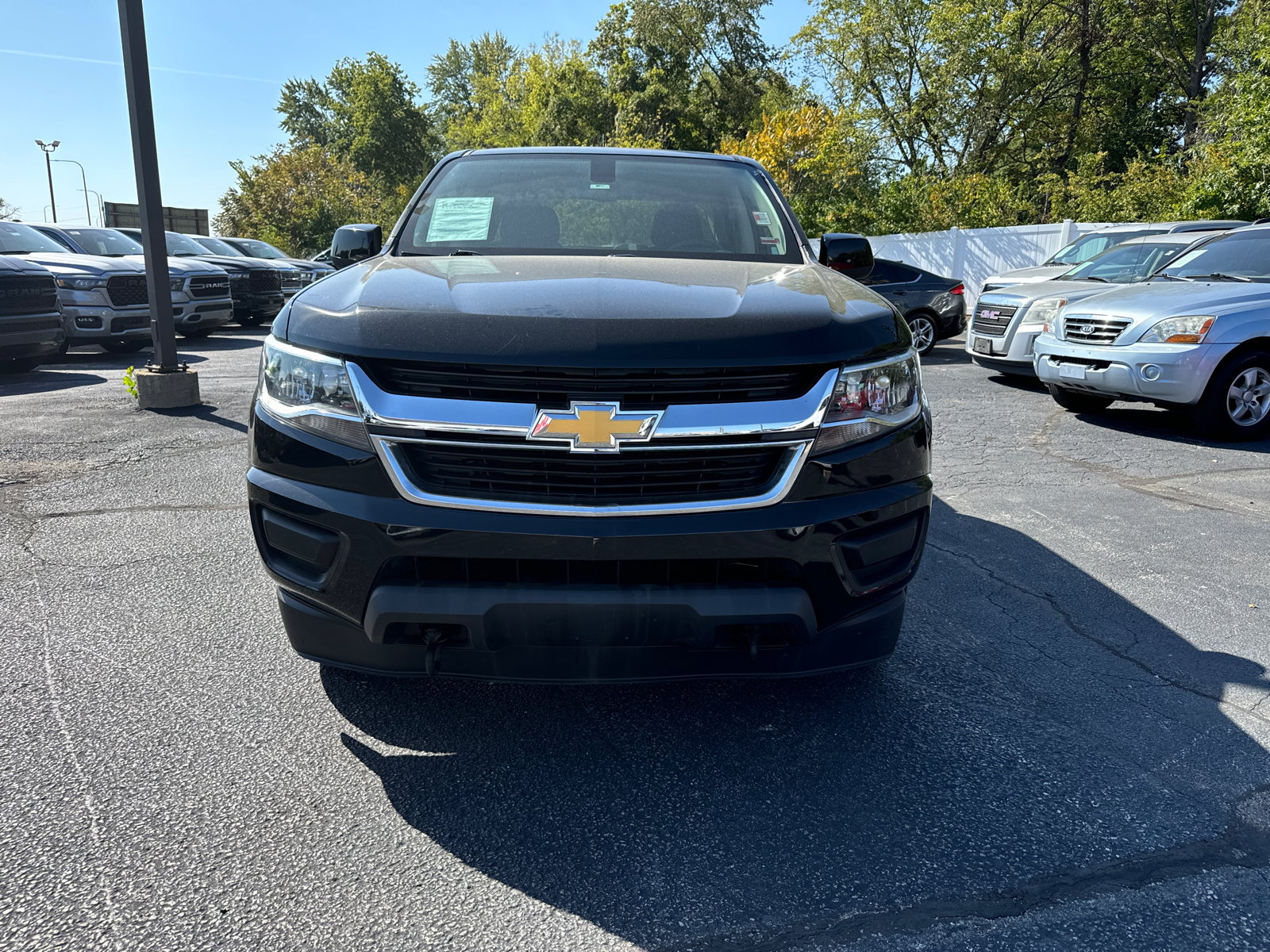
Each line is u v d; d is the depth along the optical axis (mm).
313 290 2578
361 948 1741
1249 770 2457
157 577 3734
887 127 36281
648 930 1807
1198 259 8008
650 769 2412
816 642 2338
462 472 2137
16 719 2594
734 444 2131
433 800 2244
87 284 10828
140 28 6875
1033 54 32656
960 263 20625
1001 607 3617
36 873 1932
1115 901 1909
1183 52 37500
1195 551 4336
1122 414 8094
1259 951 1769
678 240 3211
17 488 5012
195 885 1907
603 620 2129
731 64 50000
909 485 2389
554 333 2131
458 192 3436
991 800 2291
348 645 2328
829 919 1842
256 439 2348
